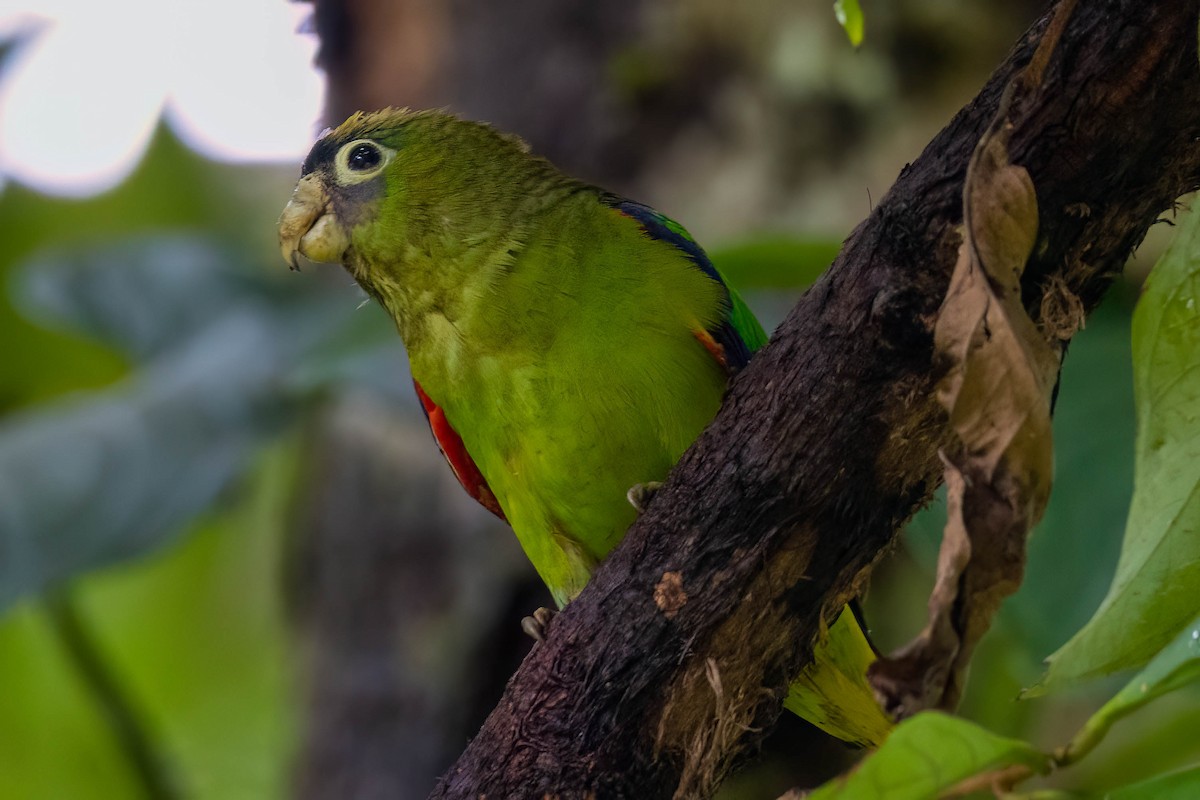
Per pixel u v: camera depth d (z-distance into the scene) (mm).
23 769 14297
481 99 12688
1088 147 4883
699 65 12086
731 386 5773
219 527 14750
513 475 8000
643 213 8289
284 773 13383
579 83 12445
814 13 11812
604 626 5738
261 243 15734
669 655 5660
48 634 14008
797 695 8133
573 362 7656
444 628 11562
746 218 11641
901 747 4320
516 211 8164
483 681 11359
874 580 10688
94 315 12742
